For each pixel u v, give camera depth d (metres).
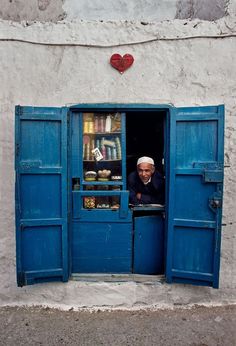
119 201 3.19
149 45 3.00
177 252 3.05
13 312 3.14
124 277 3.24
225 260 3.16
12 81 3.02
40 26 2.98
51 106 3.03
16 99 3.03
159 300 3.21
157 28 2.98
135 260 3.28
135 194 3.31
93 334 2.83
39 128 2.92
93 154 3.16
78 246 3.22
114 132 3.16
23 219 2.95
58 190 2.99
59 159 2.97
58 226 3.03
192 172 2.94
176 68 3.01
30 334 2.83
